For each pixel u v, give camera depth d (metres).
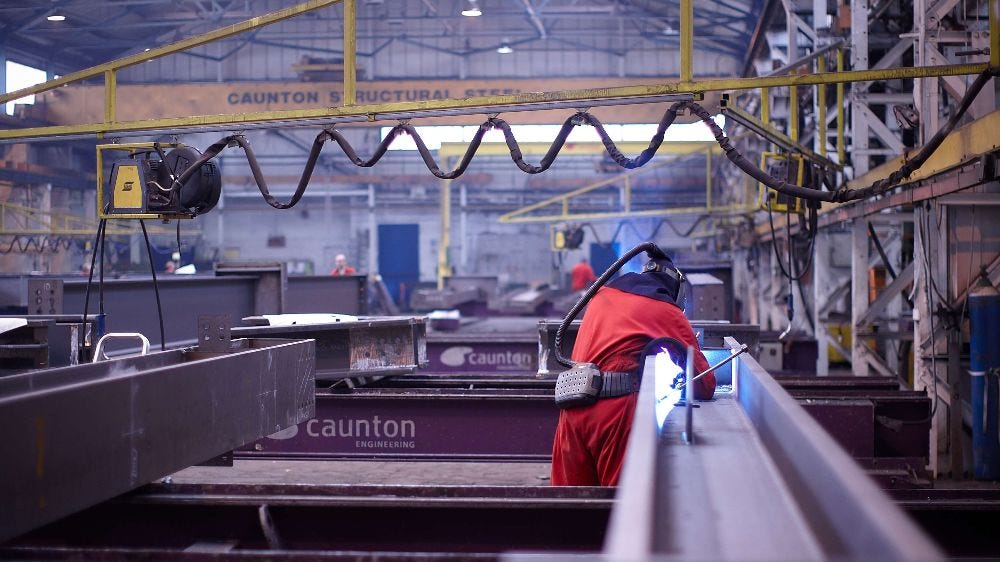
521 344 9.51
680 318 3.42
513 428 5.79
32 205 23.47
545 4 26.11
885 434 5.64
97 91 18.69
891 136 8.94
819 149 9.59
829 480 1.41
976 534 2.74
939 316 6.89
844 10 9.98
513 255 37.19
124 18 25.84
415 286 36.69
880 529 1.05
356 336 5.98
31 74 25.70
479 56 30.34
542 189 36.53
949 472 6.84
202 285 8.27
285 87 18.64
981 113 6.93
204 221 36.97
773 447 2.17
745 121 6.46
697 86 5.57
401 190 36.88
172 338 7.78
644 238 35.47
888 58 9.02
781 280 13.49
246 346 4.18
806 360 10.07
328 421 5.94
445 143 21.45
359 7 28.78
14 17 23.19
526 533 2.70
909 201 6.97
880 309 8.76
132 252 29.67
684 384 3.08
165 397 2.80
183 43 6.80
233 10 26.64
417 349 6.24
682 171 34.84
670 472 2.02
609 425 3.22
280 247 37.25
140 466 2.67
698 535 1.53
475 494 2.73
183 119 6.56
